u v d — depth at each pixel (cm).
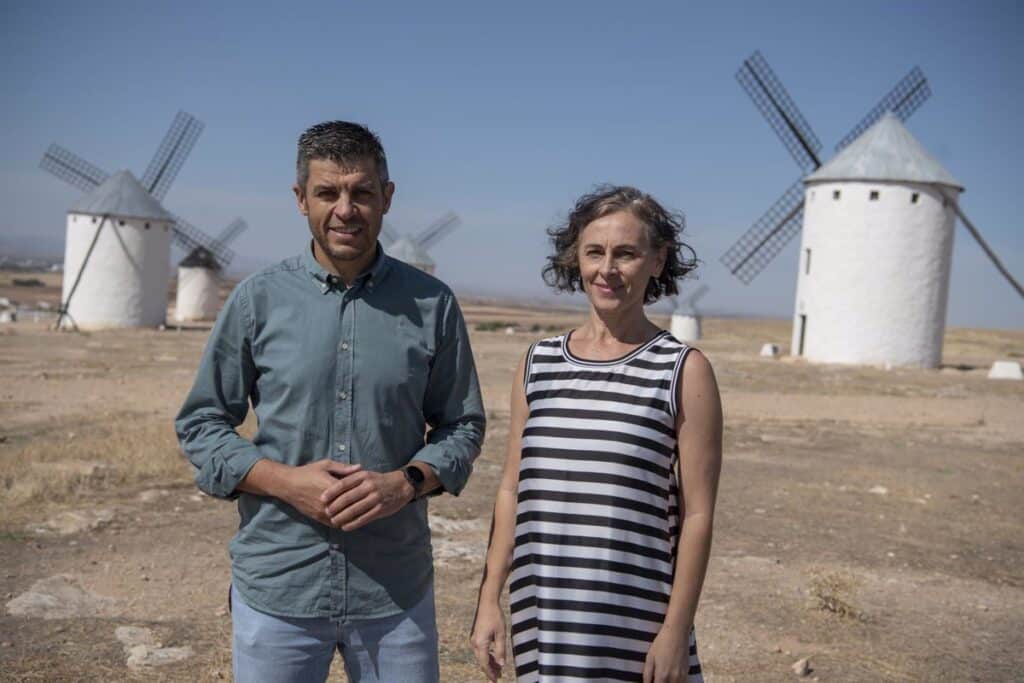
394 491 309
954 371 3484
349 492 302
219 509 927
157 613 631
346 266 324
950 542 939
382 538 323
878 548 898
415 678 330
